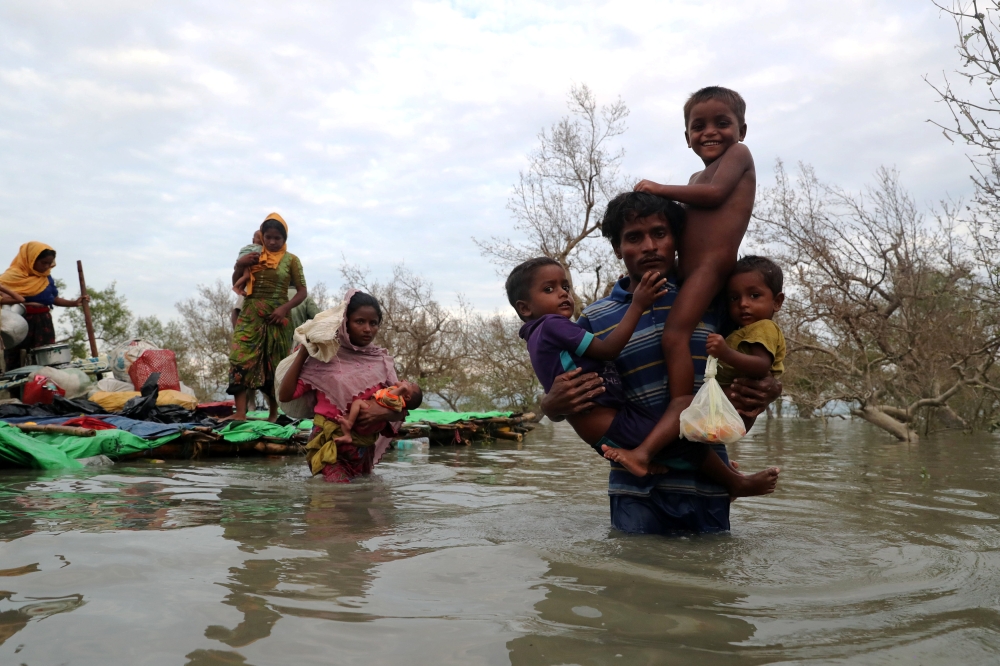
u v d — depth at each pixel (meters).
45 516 2.89
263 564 2.11
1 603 1.70
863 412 10.59
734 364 2.71
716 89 3.06
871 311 11.51
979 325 10.70
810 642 1.52
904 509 3.41
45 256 9.06
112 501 3.37
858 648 1.48
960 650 1.47
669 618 1.67
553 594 1.85
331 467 4.59
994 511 3.34
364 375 4.88
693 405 2.61
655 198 2.86
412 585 1.92
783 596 1.86
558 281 3.14
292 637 1.50
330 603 1.74
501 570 2.09
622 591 1.89
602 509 3.34
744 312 2.88
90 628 1.54
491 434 9.74
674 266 2.97
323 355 4.82
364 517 3.03
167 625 1.56
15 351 8.83
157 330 29.72
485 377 24.31
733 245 2.81
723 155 2.97
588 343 2.79
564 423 16.84
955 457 6.84
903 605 1.79
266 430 6.51
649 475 2.77
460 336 24.33
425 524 2.86
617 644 1.49
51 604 1.70
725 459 2.97
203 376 30.14
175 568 2.04
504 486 4.29
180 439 6.04
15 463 4.93
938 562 2.25
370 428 4.71
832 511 3.33
